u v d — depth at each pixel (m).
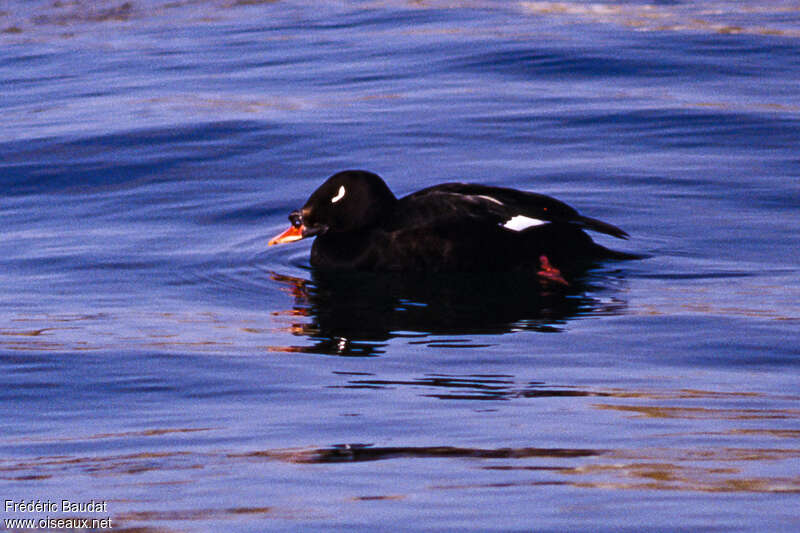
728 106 20.33
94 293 12.40
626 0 30.69
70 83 23.36
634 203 15.55
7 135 19.53
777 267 12.82
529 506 6.47
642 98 21.03
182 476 7.20
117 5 31.33
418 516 6.36
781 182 16.30
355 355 10.13
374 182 13.42
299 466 7.32
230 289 12.56
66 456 7.67
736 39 25.34
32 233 14.90
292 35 27.47
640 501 6.52
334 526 6.25
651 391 8.89
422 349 10.30
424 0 31.53
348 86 22.48
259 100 21.50
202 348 10.38
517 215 12.90
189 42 26.98
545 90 21.81
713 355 9.86
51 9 30.86
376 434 7.98
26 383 9.38
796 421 8.08
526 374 9.45
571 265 13.05
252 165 17.84
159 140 19.03
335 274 13.14
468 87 22.16
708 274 12.60
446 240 13.01
